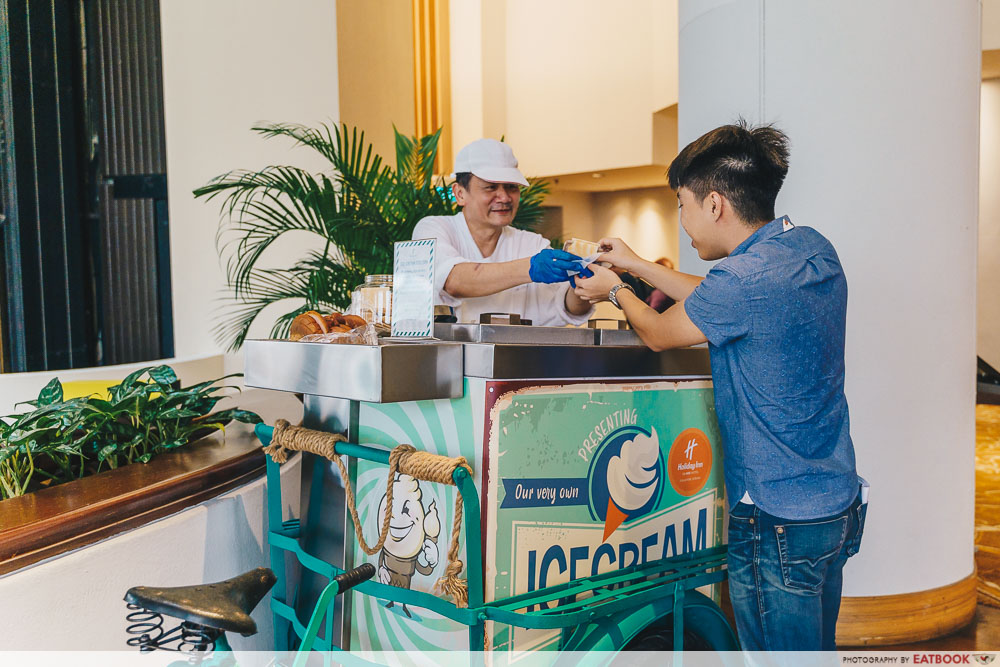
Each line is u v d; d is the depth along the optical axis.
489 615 1.26
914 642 2.70
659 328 1.57
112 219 6.07
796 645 1.52
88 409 1.83
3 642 1.15
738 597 1.58
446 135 9.99
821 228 2.63
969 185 2.77
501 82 10.20
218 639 1.31
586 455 1.43
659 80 9.09
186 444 1.95
